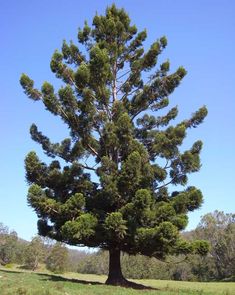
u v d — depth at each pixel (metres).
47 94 27.55
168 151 27.83
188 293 21.62
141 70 30.30
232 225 87.12
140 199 23.36
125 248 26.97
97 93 27.64
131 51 31.75
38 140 29.73
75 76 27.00
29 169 27.75
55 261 80.31
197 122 29.72
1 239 96.88
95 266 96.38
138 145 26.78
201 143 28.66
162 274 85.44
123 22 31.41
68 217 25.52
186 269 85.75
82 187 28.14
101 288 20.92
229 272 85.19
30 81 28.06
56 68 28.81
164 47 30.30
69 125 28.27
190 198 26.45
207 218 87.88
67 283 22.23
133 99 30.41
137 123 30.80
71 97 27.02
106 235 25.33
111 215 23.45
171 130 29.20
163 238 23.42
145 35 31.73
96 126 28.45
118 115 28.14
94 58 26.77
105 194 25.86
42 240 82.19
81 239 25.12
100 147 28.62
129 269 86.75
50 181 28.27
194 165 27.72
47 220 28.31
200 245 25.61
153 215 24.66
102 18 31.11
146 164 26.12
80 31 31.23
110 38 30.83
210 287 32.88
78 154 28.77
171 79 29.34
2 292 16.27
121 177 24.66
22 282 20.14
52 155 29.77
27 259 81.75
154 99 29.91
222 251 85.75
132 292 19.95
